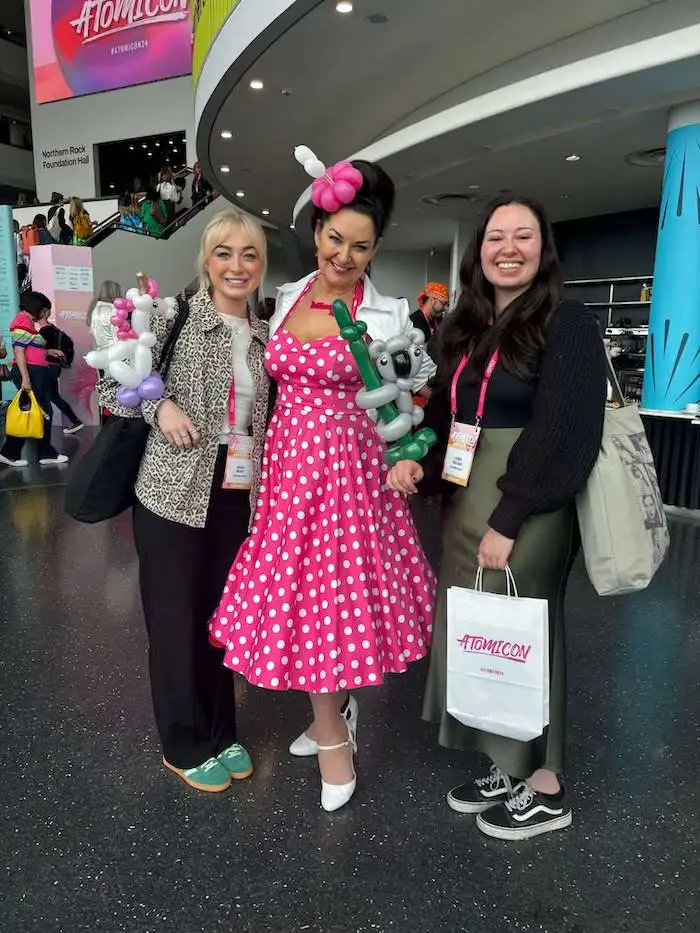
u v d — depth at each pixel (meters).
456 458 1.57
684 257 5.03
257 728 2.10
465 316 1.62
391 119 7.08
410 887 1.45
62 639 2.65
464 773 1.88
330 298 1.66
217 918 1.36
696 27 3.96
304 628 1.58
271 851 1.56
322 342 1.56
